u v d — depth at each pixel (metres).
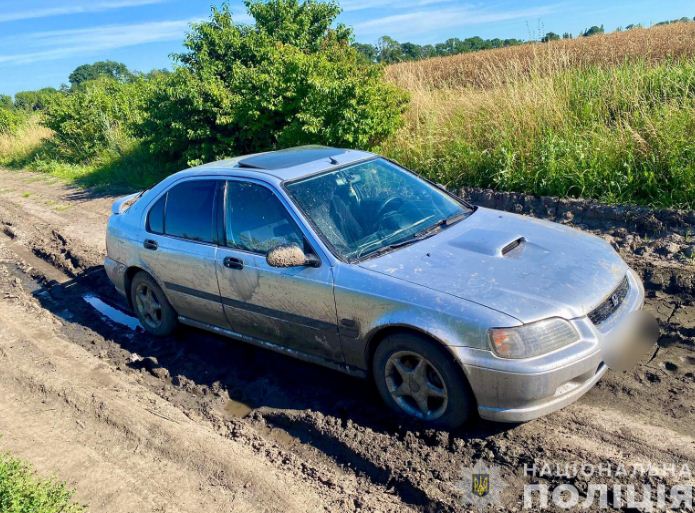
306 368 4.76
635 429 3.49
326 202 4.33
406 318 3.55
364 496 3.34
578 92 9.31
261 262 4.31
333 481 3.49
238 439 4.00
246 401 4.49
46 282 7.70
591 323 3.44
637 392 3.82
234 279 4.50
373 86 9.49
